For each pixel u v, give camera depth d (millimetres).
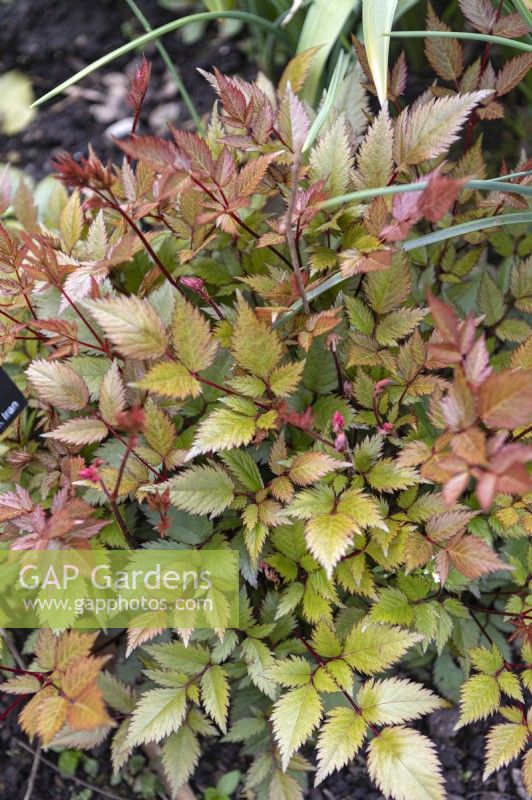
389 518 803
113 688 846
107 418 793
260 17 1037
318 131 872
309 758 876
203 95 1128
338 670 795
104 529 833
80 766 891
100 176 743
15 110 1139
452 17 1073
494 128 1079
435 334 812
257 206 881
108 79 1148
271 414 783
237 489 802
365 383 825
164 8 1166
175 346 763
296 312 820
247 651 809
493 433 812
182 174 738
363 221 812
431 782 766
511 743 797
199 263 877
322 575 807
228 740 843
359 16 1010
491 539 833
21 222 899
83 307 834
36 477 847
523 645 823
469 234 878
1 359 833
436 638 813
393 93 874
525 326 878
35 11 1168
